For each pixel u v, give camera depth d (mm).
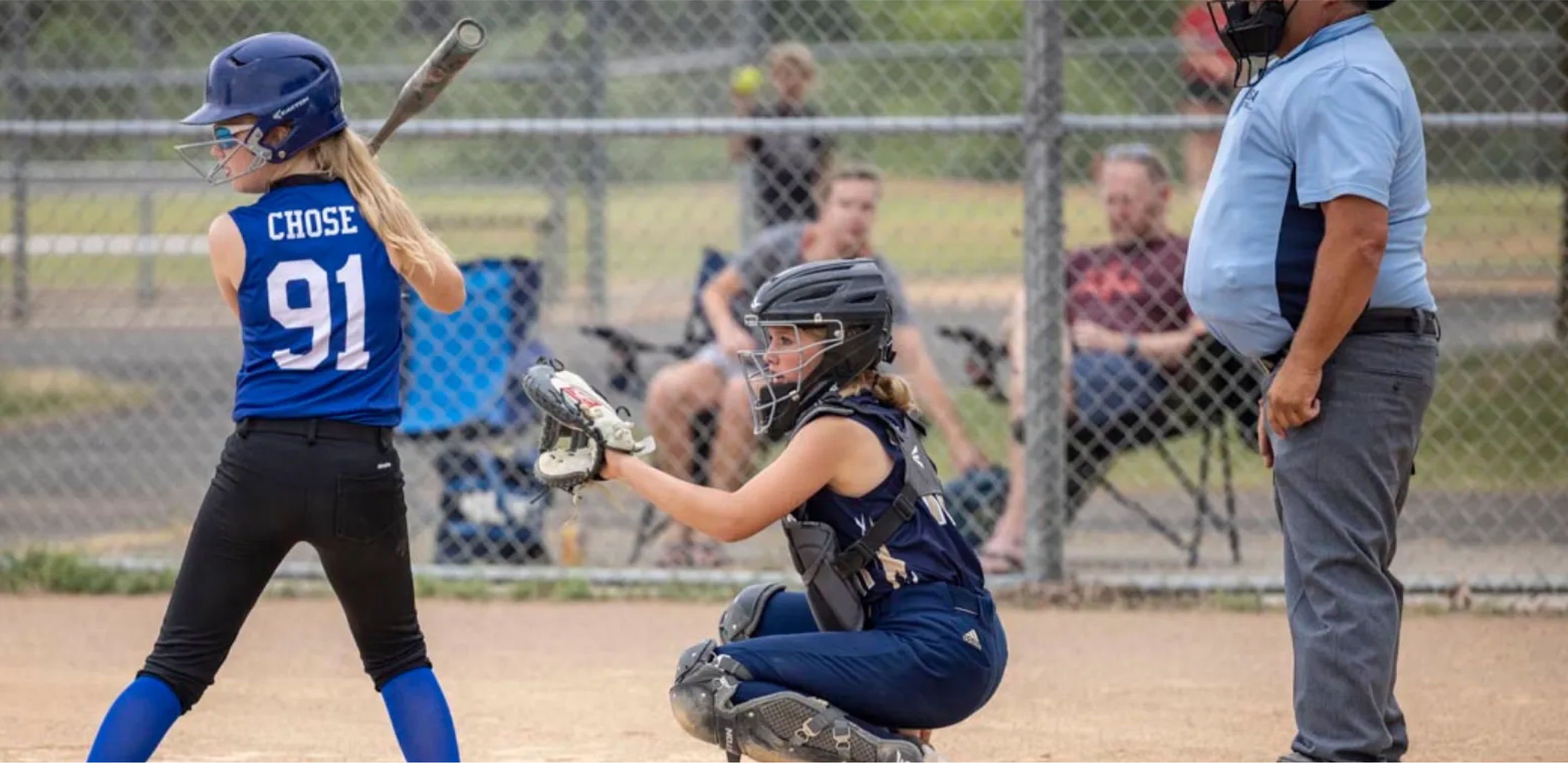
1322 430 10797
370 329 10383
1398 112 10594
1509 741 13609
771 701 10055
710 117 44531
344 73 35062
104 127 19125
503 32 45719
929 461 10539
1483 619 18203
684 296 42625
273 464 10094
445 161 47219
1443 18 31766
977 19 49719
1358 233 10383
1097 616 18469
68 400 32125
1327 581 10789
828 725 10031
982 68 49531
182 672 10266
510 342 20516
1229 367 20141
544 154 41719
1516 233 34062
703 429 20547
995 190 48062
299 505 10125
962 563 10453
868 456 10164
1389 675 10836
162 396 32562
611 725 14156
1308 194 10594
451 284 10758
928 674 10125
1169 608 18828
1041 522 19094
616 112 48438
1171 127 18438
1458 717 14367
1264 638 17453
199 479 26375
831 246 20344
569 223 50406
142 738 10039
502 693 15305
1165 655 16766
